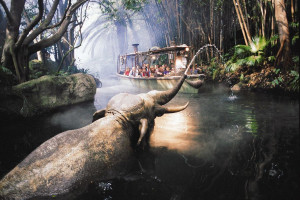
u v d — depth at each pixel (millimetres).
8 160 3600
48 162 2607
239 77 11781
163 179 2752
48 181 2453
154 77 10844
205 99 7906
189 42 16125
